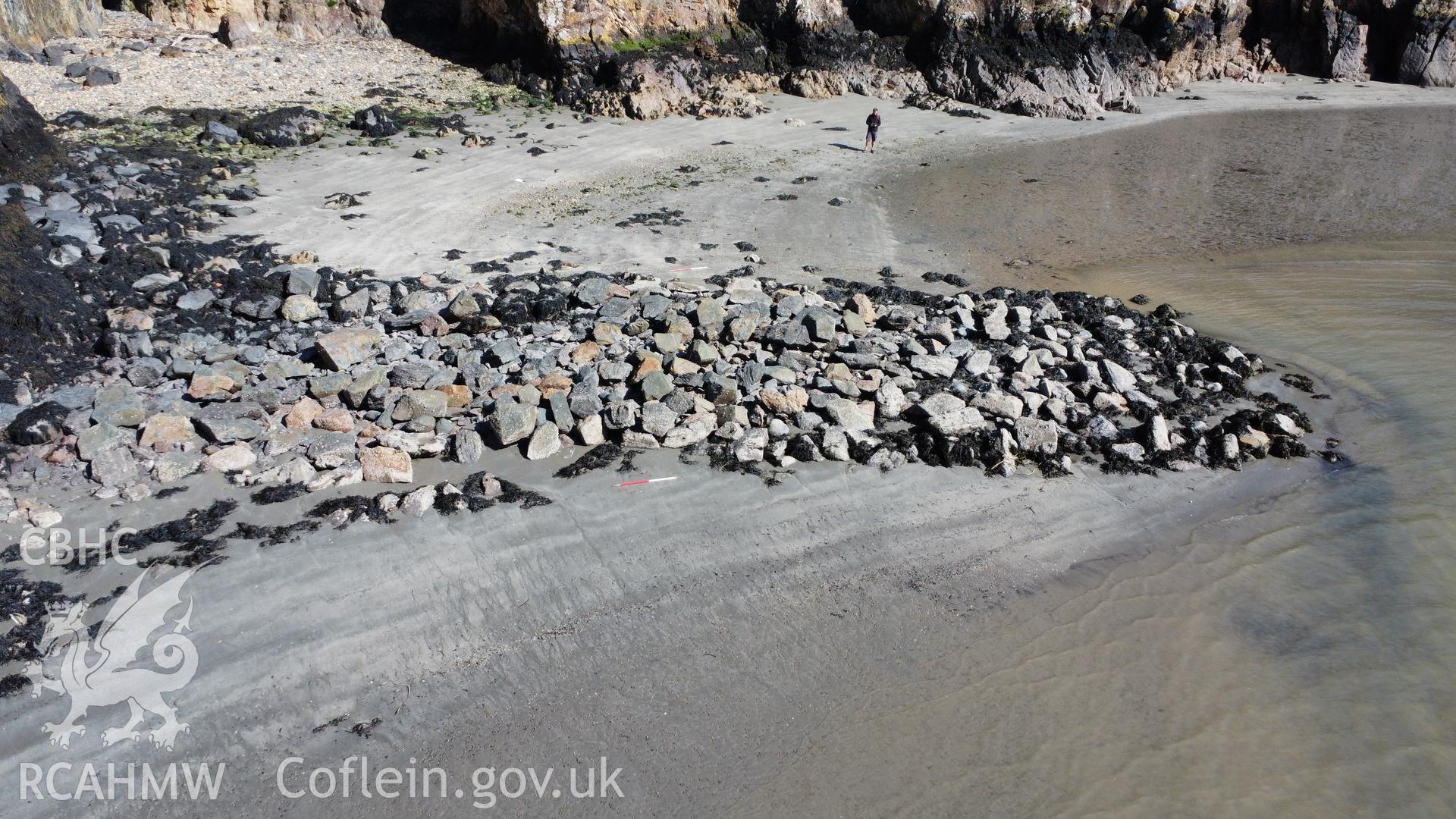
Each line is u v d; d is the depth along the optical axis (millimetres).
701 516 12094
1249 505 12688
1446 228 23266
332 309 16641
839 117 32531
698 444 13461
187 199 21828
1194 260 21344
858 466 13156
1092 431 13867
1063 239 22422
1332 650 10250
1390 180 27219
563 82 31766
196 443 12898
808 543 11719
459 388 13969
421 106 30625
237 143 26078
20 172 20828
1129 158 29156
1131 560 11641
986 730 9250
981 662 10055
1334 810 8484
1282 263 21156
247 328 16281
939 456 13352
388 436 12977
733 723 9281
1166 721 9367
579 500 12289
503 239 20906
